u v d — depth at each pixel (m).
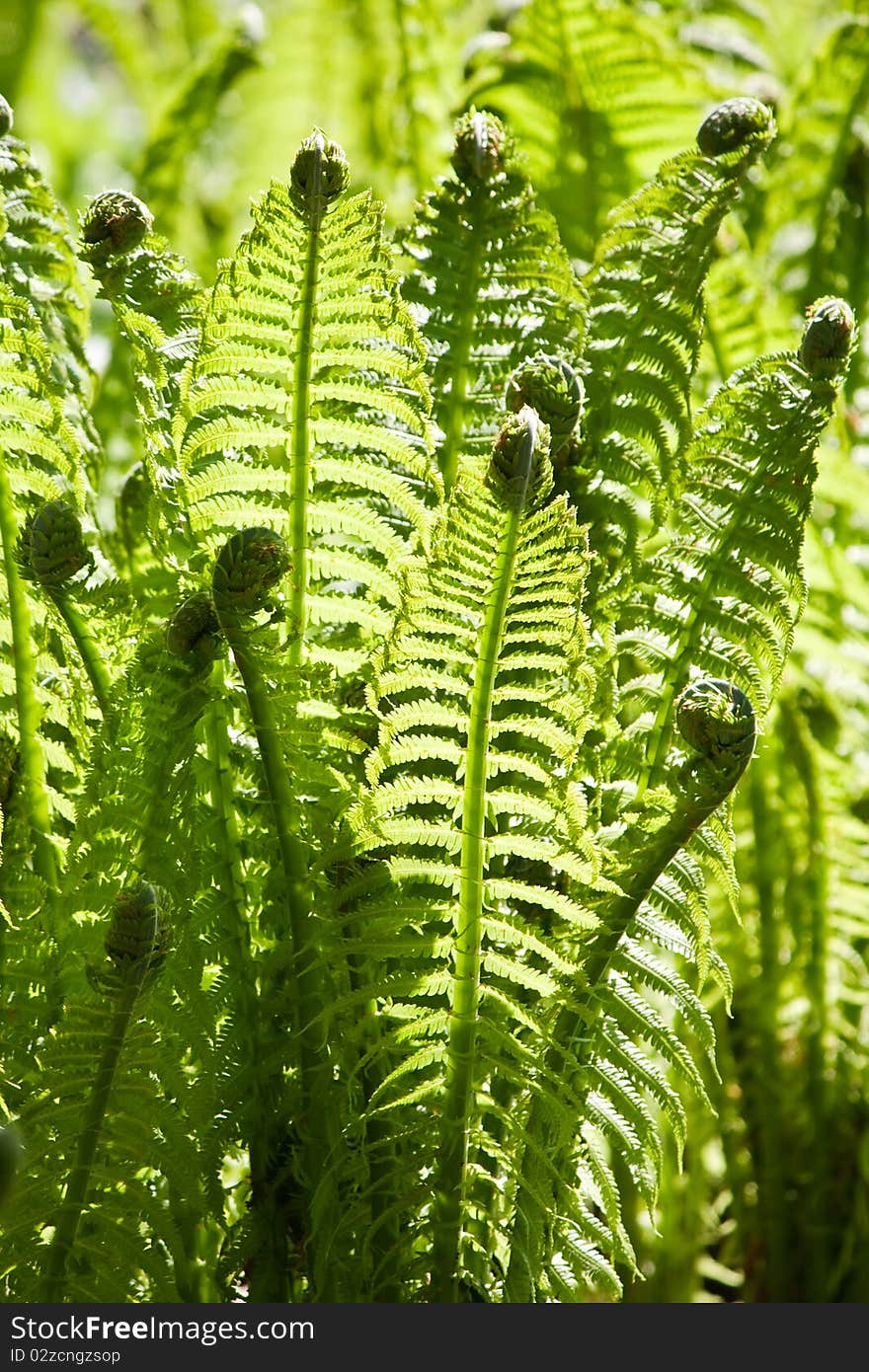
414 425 1.78
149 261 1.81
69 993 1.82
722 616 1.85
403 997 1.84
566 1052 1.75
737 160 1.87
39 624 1.83
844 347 1.80
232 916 1.83
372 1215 1.82
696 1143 2.25
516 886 1.74
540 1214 1.78
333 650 1.83
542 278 1.88
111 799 1.77
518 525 1.65
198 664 1.75
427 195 1.89
